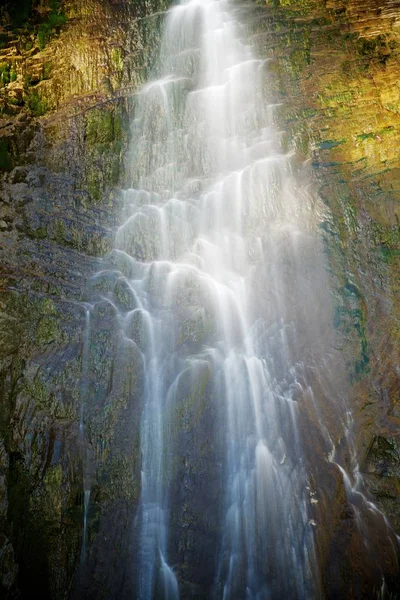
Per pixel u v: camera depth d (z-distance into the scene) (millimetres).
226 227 7535
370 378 6527
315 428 6188
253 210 7570
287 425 6188
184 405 6148
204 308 6863
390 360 6590
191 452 5977
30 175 7336
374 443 6223
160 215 7531
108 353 6398
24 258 6762
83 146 7746
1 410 5754
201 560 5477
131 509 5688
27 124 7676
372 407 6395
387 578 5434
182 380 6270
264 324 6812
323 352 6633
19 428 5723
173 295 6984
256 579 5402
